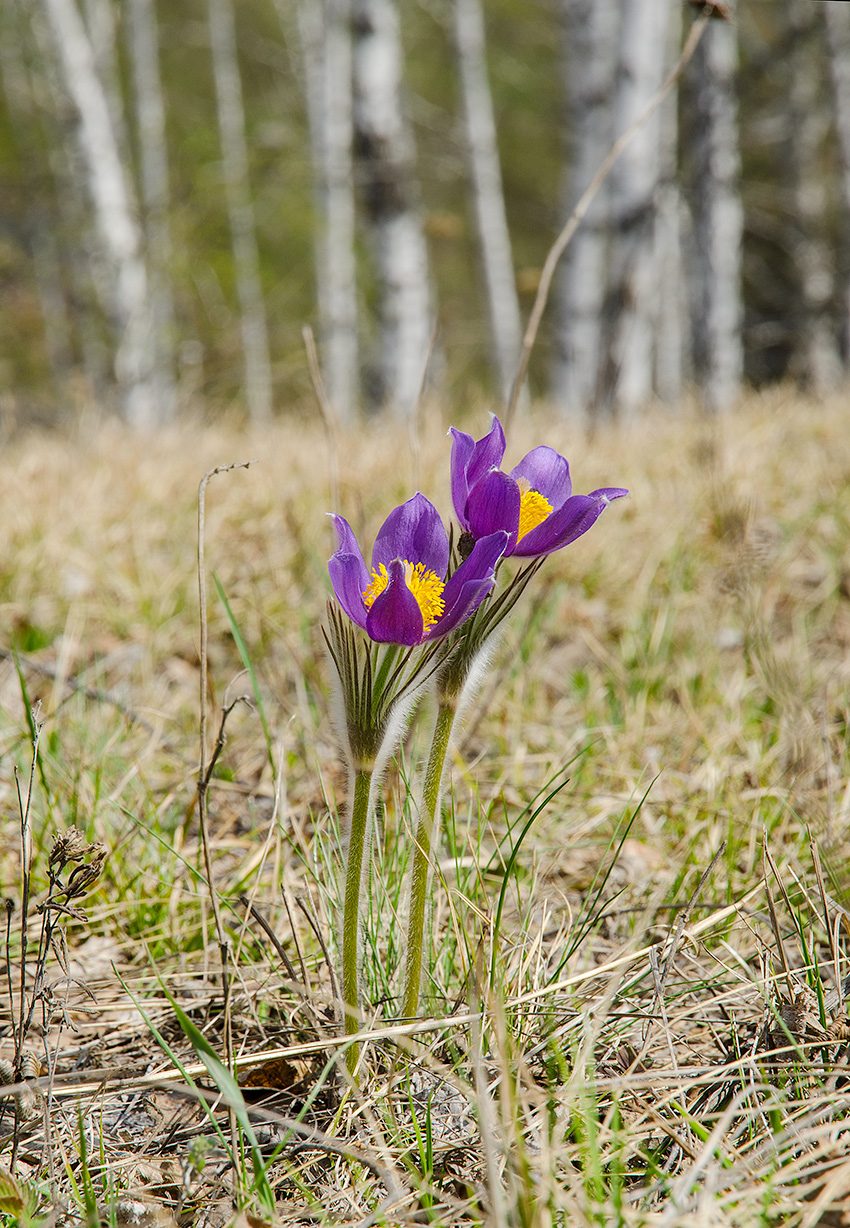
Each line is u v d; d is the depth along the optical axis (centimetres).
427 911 165
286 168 1336
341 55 1348
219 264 1162
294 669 291
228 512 417
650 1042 151
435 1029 147
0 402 779
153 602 346
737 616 306
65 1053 159
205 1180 134
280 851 201
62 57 1013
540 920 192
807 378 1377
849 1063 143
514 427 542
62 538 392
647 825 228
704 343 999
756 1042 145
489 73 1639
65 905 150
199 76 1944
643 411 700
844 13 1302
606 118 1010
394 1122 139
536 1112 138
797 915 165
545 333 1573
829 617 323
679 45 1309
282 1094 152
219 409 811
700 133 964
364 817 134
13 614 342
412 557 130
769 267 1764
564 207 1048
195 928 191
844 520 388
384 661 125
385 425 605
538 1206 112
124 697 287
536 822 228
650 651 304
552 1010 149
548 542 127
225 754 256
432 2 1372
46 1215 123
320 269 1605
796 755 229
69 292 1291
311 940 184
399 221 920
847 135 1355
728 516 284
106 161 1016
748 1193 114
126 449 563
